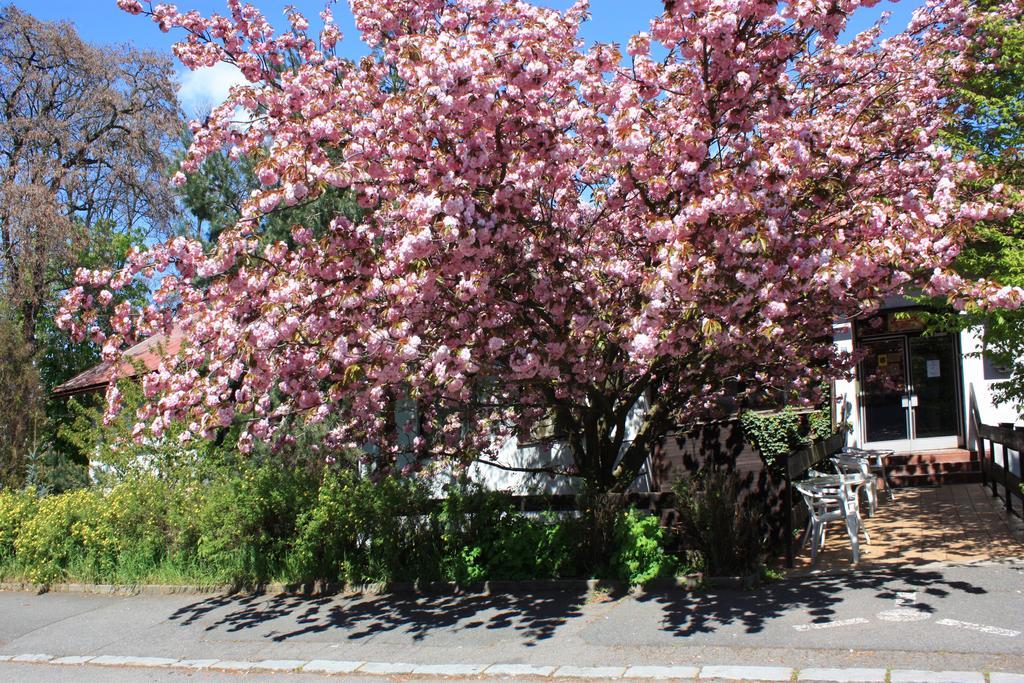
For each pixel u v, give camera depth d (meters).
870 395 15.82
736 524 8.83
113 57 26.14
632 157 7.39
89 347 26.81
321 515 10.53
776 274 7.25
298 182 7.66
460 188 7.71
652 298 7.00
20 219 22.27
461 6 8.70
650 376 9.57
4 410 16.61
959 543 9.62
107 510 12.68
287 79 8.75
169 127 26.06
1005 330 9.43
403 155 7.72
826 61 9.62
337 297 7.86
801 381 10.45
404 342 7.19
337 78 9.75
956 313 10.95
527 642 7.74
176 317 9.33
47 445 17.59
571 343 8.76
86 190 26.20
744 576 8.63
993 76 10.96
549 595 9.22
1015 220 9.59
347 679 7.40
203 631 9.49
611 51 7.91
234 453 13.08
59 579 12.66
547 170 8.34
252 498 11.23
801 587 8.37
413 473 11.16
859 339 15.84
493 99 7.62
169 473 13.18
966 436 15.31
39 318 25.33
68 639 9.83
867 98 9.69
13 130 24.38
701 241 7.17
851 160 8.03
